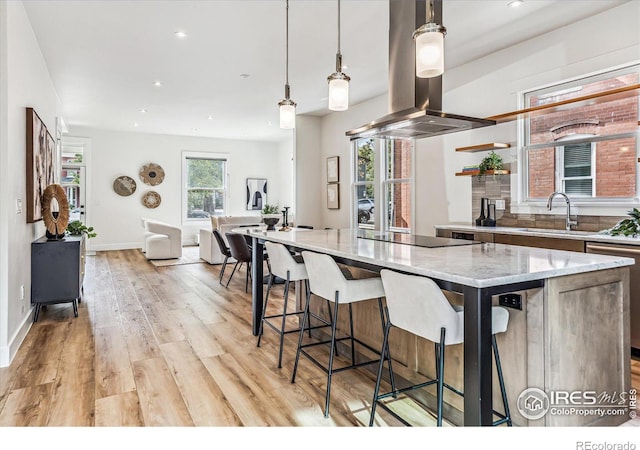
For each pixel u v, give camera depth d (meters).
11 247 2.94
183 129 9.08
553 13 3.57
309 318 3.44
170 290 5.14
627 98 3.40
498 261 1.89
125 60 4.66
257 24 3.77
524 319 1.77
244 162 10.78
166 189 9.83
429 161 5.43
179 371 2.69
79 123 8.36
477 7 3.45
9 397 2.32
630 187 3.46
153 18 3.63
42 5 3.39
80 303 4.50
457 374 2.02
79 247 3.90
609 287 1.89
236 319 3.90
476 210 4.79
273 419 2.10
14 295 3.03
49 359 2.89
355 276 2.85
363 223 6.99
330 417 2.12
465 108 4.87
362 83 5.63
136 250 9.11
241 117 7.76
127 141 9.38
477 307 1.50
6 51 2.83
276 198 11.24
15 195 3.08
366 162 6.88
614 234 3.12
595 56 3.60
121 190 9.30
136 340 3.29
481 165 4.42
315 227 7.88
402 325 1.84
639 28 3.30
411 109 3.01
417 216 5.64
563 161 3.98
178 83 5.55
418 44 2.08
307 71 5.07
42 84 4.48
